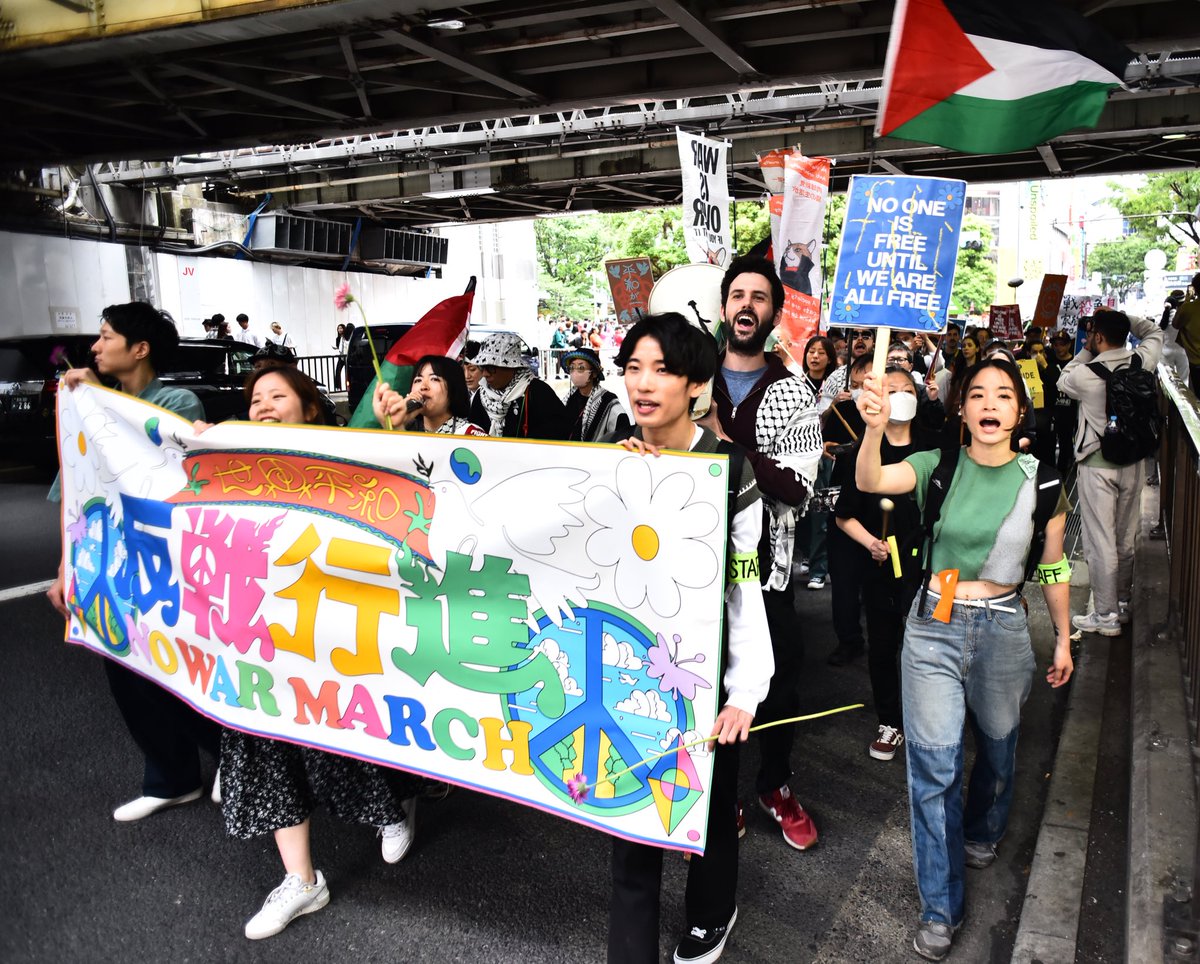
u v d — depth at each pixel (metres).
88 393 3.63
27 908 3.25
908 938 3.16
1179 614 5.18
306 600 3.08
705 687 2.51
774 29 10.35
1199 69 13.34
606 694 2.66
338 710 3.07
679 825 2.55
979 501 3.05
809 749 4.60
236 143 15.45
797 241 5.67
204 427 3.24
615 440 3.27
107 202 23.45
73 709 5.01
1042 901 3.23
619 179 22.95
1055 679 3.20
